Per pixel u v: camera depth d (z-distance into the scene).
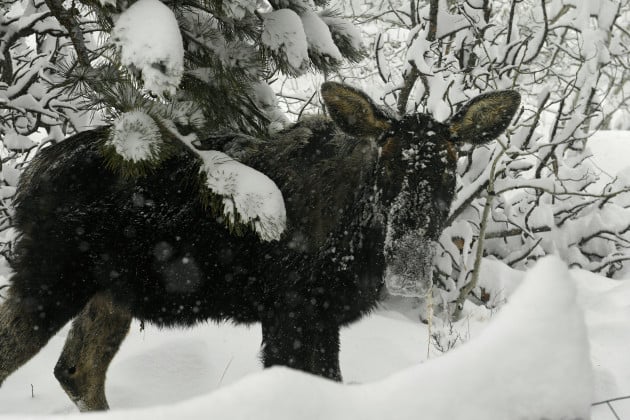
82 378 4.30
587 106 7.48
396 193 3.67
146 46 3.35
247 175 3.78
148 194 4.16
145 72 3.34
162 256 4.19
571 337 1.40
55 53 6.57
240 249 4.14
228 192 3.73
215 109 4.23
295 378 1.37
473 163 6.82
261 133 4.37
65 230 4.14
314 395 1.34
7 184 6.44
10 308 4.14
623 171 8.02
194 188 4.10
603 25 7.44
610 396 3.96
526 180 6.20
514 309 1.46
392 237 3.61
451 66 7.12
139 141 3.64
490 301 6.16
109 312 4.39
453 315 5.84
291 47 4.43
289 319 4.09
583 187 7.25
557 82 10.15
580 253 7.07
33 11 6.45
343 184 4.03
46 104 5.98
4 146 6.64
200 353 4.90
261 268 4.13
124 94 3.82
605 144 10.12
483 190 6.49
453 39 7.66
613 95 11.91
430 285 3.55
